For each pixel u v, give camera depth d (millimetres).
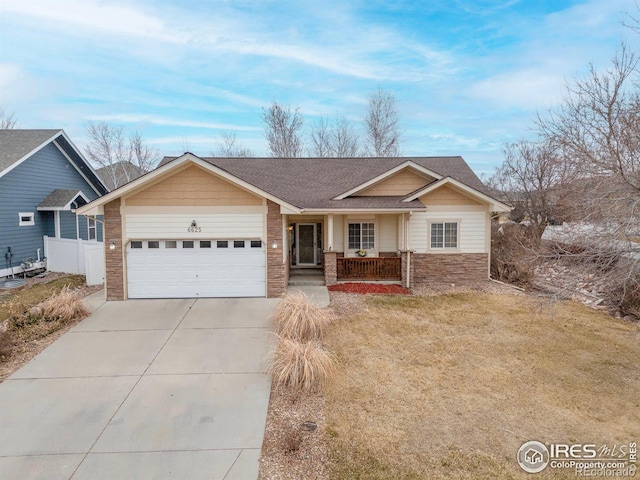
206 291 12766
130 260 12578
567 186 12266
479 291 14289
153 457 4996
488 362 8016
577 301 12789
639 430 5660
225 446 5215
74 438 5402
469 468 4805
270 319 10586
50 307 10352
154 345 8812
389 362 7973
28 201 16891
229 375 7352
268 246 12703
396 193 16094
